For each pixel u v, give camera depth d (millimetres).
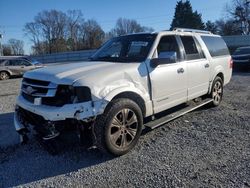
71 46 90750
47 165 4160
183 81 5539
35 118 4281
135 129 4473
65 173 3914
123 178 3711
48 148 4281
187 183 3523
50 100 4043
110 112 4062
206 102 6559
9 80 18594
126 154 4402
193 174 3730
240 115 6383
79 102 3859
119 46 5402
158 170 3871
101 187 3537
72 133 4035
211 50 6773
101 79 4078
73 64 4871
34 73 4480
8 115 7223
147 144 4781
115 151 4215
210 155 4281
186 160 4137
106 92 4031
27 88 4367
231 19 73000
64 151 4551
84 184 3619
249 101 7828
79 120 3861
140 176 3742
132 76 4473
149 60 4820
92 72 4195
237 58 16703
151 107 4832
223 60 7238
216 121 5973
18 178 3834
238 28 71812
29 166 4160
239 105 7367
